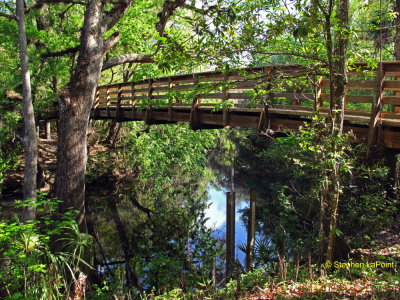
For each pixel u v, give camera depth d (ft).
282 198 30.19
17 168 40.27
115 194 45.24
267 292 12.46
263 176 50.67
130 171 50.98
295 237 23.25
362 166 17.31
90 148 53.47
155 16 39.73
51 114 38.24
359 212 21.03
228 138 88.07
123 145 54.95
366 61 13.67
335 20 10.75
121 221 36.52
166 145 52.08
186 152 52.31
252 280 15.34
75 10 42.04
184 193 48.49
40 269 11.97
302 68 14.26
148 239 31.04
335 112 12.74
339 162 12.76
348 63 13.74
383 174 17.15
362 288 11.06
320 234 14.84
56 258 13.16
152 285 21.11
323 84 17.07
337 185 13.46
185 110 28.58
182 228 33.19
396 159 22.07
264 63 16.72
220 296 13.89
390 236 18.90
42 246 13.83
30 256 12.75
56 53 30.73
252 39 11.57
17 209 32.50
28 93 21.74
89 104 21.39
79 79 20.90
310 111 17.49
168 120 30.32
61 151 20.84
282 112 18.83
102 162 49.60
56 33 38.83
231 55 12.34
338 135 12.44
